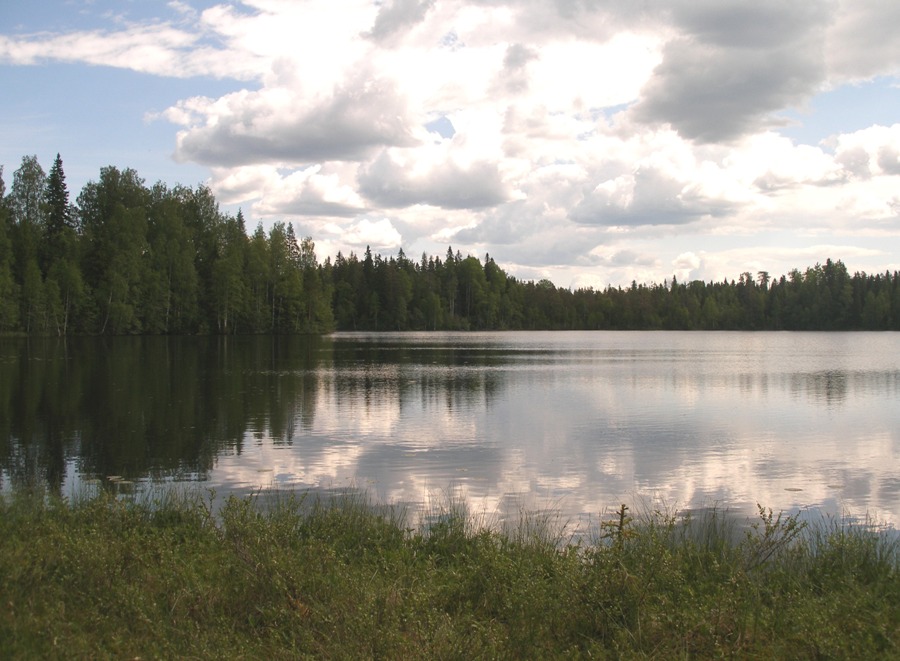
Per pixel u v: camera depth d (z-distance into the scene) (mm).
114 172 94625
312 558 8328
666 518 11047
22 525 9969
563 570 8070
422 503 14344
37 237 82000
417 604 7148
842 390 37844
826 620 7043
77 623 6594
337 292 142000
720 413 28859
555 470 17953
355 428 24266
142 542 9188
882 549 9961
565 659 6402
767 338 125438
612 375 46031
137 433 22547
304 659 6035
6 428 23062
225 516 9977
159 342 74938
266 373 43375
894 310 156250
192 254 92750
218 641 6398
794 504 14781
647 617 7000
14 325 75000
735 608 7141
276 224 111688
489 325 159125
